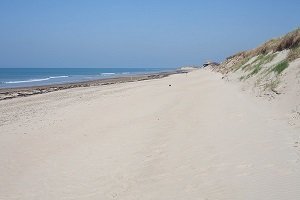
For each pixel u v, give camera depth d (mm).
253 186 7566
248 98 18328
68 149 13727
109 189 9164
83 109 24672
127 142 13562
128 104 24844
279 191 7102
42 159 12742
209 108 17750
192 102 21109
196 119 15602
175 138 12938
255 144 10234
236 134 11750
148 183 9094
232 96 20609
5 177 11180
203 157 10141
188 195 7871
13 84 71250
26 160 12812
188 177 8938
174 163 10211
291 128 10961
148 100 25797
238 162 9133
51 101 33031
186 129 14055
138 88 41969
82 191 9320
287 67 17266
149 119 17547
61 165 11766
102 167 10961
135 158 11352
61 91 45594
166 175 9406
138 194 8508
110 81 72688
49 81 84438
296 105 12867
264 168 8375
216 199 7348
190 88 32375
